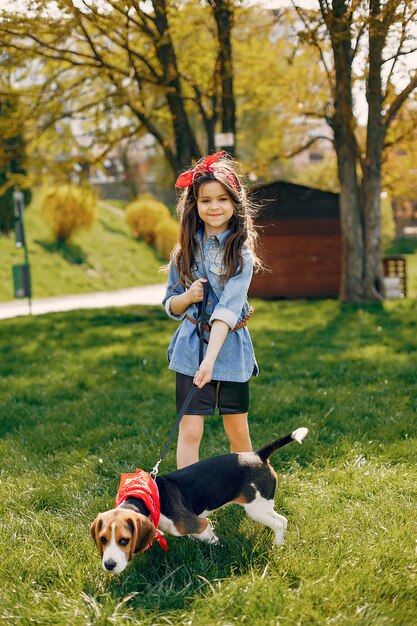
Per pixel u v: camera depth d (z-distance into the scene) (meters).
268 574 3.24
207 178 3.61
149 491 3.09
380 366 7.96
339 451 5.04
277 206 18.72
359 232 15.52
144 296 24.19
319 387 7.14
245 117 26.02
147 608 3.00
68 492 4.41
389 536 3.55
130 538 2.81
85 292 26.45
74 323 14.14
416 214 42.16
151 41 13.03
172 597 3.04
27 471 4.89
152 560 3.44
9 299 23.75
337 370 7.90
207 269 3.71
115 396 7.11
